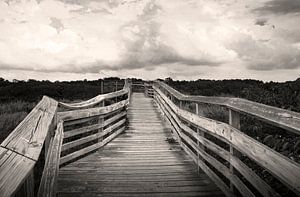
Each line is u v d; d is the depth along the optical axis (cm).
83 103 548
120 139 748
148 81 1970
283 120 197
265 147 220
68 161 513
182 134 611
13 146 136
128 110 1239
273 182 339
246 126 519
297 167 175
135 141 723
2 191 95
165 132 848
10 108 1176
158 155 575
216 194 362
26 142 149
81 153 535
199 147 452
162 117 1094
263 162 221
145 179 420
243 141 262
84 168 475
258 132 485
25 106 1238
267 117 217
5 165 114
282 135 447
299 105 523
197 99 458
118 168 477
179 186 390
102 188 380
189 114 511
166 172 456
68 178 421
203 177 429
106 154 583
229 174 323
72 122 490
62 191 368
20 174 113
